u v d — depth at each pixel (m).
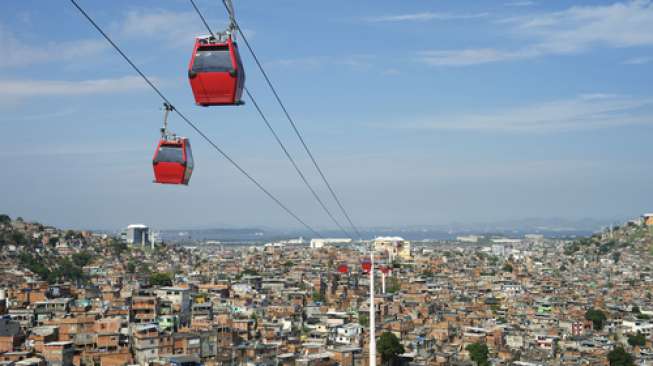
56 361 131.62
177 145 44.06
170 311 182.12
